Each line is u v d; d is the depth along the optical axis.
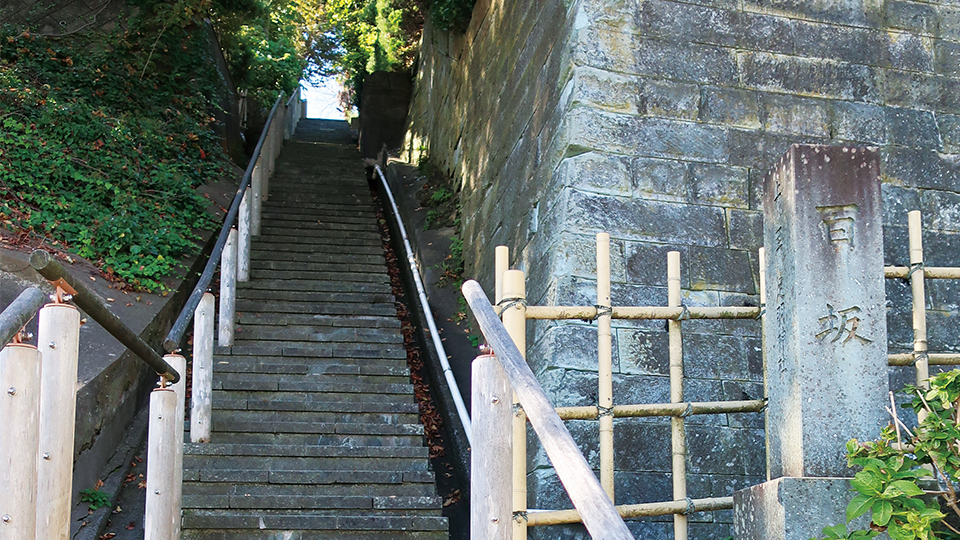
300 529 4.96
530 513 3.19
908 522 2.30
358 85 17.19
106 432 5.55
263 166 10.62
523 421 3.12
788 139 5.82
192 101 11.41
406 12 14.75
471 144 9.19
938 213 5.85
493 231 7.67
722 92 5.82
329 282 8.42
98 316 3.24
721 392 5.22
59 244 7.35
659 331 5.27
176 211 8.95
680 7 5.89
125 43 11.20
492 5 8.86
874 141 5.91
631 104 5.68
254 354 6.97
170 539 3.99
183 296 7.86
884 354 2.72
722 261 5.51
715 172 5.68
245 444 5.64
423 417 6.85
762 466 5.10
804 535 2.54
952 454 2.49
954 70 6.18
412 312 8.76
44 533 2.83
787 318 2.79
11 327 2.38
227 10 13.34
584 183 5.49
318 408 6.23
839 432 2.66
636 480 4.92
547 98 6.35
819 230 2.78
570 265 5.33
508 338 2.32
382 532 5.02
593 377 5.11
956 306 5.65
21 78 9.66
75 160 8.65
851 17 6.10
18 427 2.48
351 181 12.01
